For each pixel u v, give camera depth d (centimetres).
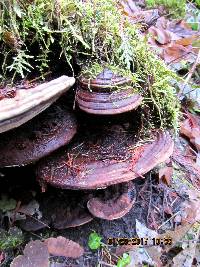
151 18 63
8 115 24
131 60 33
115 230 36
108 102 29
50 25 31
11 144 29
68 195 35
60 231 34
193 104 52
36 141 29
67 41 31
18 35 30
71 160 31
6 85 30
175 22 71
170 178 41
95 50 32
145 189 40
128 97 30
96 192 34
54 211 34
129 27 35
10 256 32
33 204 33
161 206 39
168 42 60
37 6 30
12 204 33
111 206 33
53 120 31
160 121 36
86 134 34
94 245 34
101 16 32
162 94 35
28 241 33
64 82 26
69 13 31
